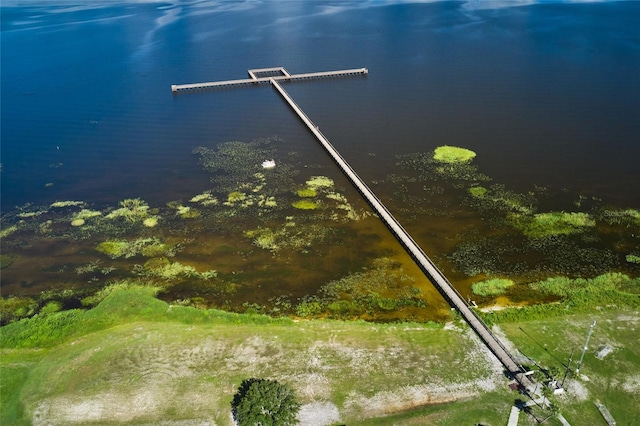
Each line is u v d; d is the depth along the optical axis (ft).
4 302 213.46
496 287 204.54
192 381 168.55
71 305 210.59
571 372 164.86
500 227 239.91
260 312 200.03
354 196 273.54
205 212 267.39
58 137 355.56
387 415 154.92
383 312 196.65
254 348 180.96
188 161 318.24
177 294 212.23
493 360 171.22
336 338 183.83
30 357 183.62
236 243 242.17
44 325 197.36
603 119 330.75
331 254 230.48
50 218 270.05
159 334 188.96
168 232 253.44
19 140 352.69
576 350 172.65
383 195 269.85
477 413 153.89
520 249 225.15
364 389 163.32
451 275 212.84
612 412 152.46
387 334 184.55
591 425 149.18
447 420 152.46
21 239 255.09
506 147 305.94
